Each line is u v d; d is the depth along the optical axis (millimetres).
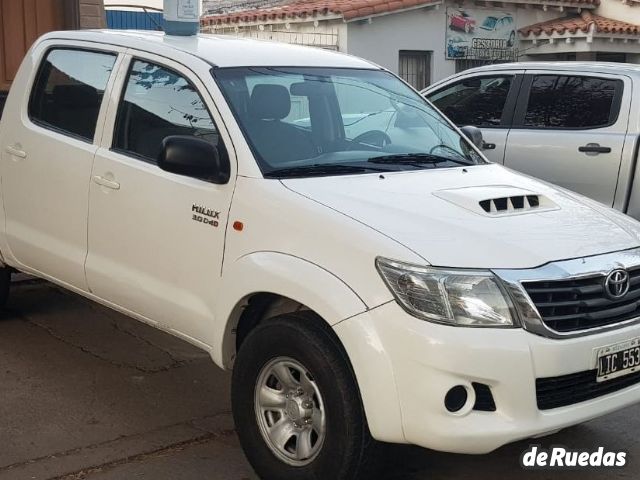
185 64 4766
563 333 3678
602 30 17938
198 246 4391
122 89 5039
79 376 5477
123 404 5086
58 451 4461
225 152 4398
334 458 3727
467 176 4691
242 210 4199
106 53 5254
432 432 3502
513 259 3699
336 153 4691
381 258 3658
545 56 19375
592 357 3729
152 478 4223
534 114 8078
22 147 5559
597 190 7656
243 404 4121
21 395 5148
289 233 3986
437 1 17047
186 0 5328
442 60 17703
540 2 18766
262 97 4648
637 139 7410
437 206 4086
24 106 5641
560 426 3666
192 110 4652
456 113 8648
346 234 3801
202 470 4328
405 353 3516
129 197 4766
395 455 4520
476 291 3572
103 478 4199
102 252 4988
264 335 3984
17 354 5805
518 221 4055
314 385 3826
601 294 3836
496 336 3533
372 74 5449
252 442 4094
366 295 3639
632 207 7508
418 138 5145
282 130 4586
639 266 3998
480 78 8555
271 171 4305
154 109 4848
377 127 5051
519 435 3553
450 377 3482
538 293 3656
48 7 8898
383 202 4066
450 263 3619
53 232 5340
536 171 7965
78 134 5246
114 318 6594
